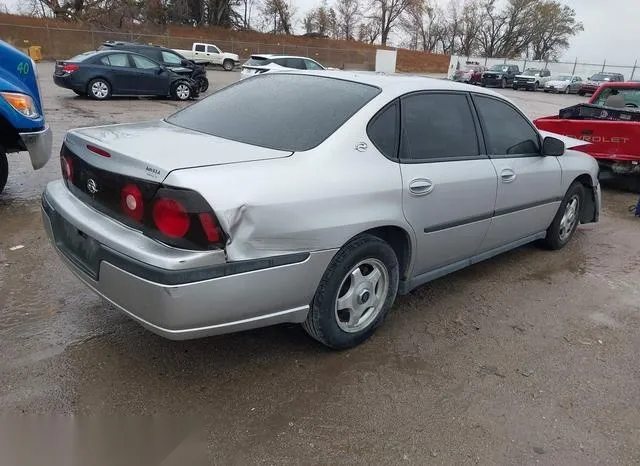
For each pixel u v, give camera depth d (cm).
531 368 321
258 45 4653
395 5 6950
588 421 276
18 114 517
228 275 246
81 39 3794
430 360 322
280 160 275
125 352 310
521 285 444
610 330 375
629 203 761
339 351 324
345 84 343
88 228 269
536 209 458
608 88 923
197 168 248
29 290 377
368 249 305
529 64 5294
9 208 551
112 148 270
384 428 261
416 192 325
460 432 262
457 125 373
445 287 430
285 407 272
